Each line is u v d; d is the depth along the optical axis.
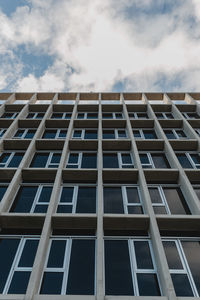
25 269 7.81
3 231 9.29
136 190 11.61
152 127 17.25
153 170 11.94
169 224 9.31
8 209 10.20
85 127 17.19
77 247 8.62
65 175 11.99
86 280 7.50
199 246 8.80
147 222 9.23
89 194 11.32
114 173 11.98
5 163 13.79
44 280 7.47
